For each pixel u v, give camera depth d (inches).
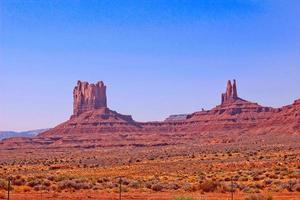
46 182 2541.8
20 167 4995.1
